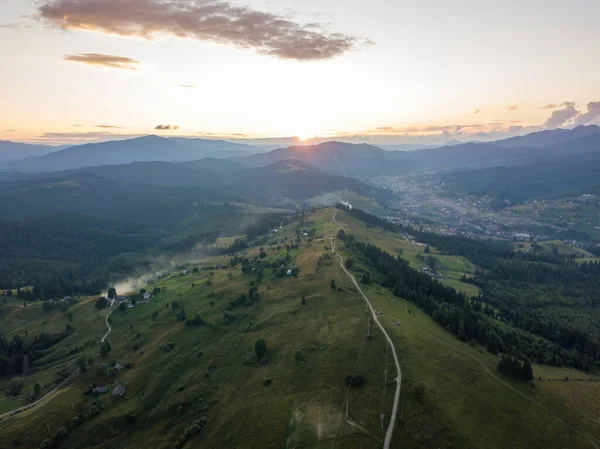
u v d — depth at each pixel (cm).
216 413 12538
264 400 12188
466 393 11112
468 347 14588
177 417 13250
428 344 13612
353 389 11438
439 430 9606
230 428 11575
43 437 13400
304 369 13125
